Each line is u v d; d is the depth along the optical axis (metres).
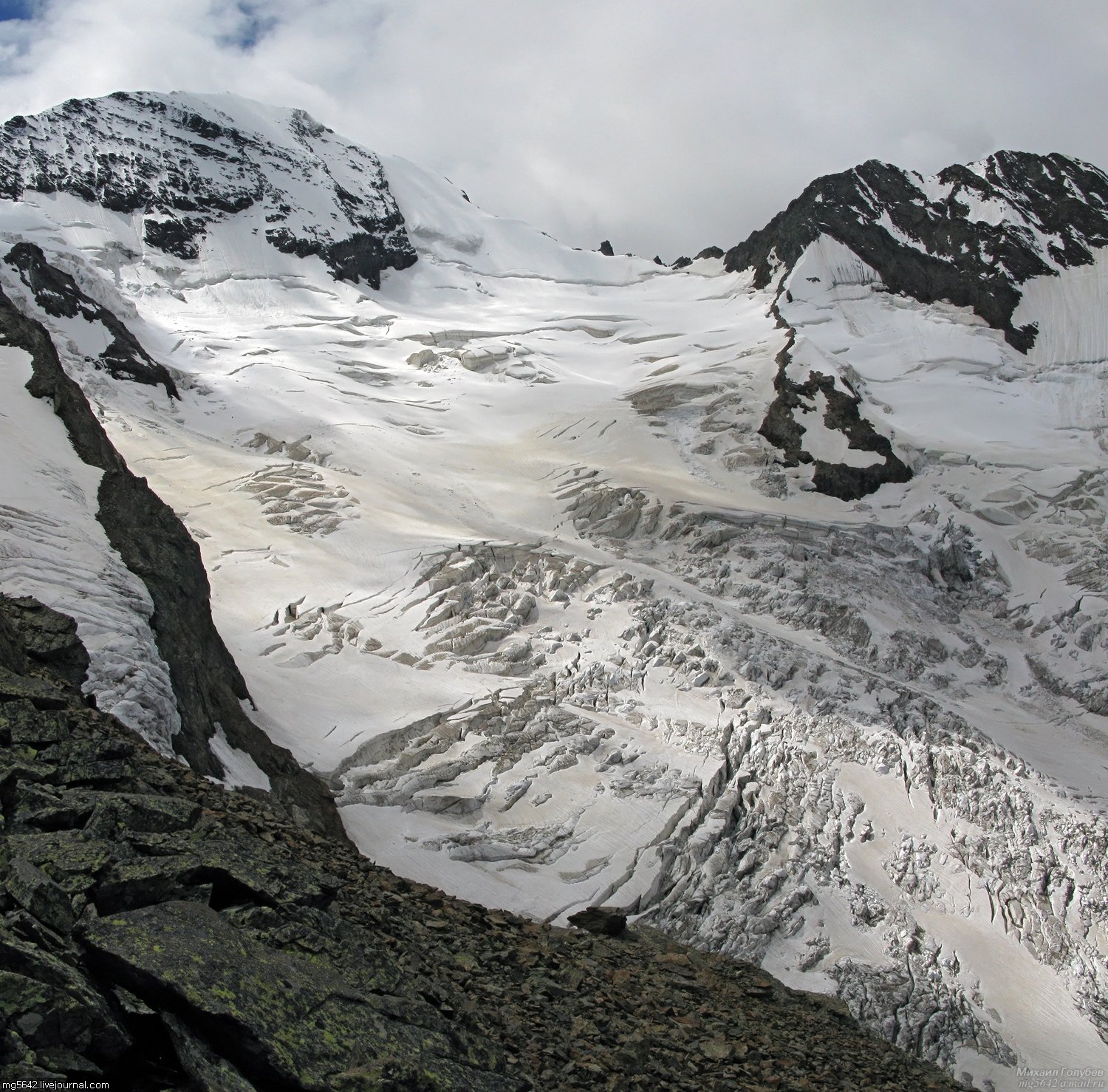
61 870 11.37
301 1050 10.38
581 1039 15.81
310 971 11.61
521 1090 12.45
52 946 10.06
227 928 11.48
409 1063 11.11
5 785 13.46
